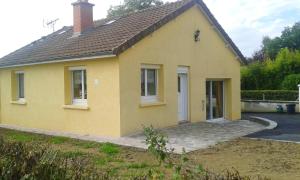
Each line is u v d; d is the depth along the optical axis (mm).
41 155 5879
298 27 53438
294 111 28344
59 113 17531
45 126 18469
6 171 5371
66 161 5941
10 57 21688
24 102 19891
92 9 19594
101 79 15383
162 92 16656
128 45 14672
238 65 21641
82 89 16688
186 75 18234
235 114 21266
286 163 10031
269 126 18188
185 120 18172
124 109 14828
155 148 5961
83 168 5750
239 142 13516
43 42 22250
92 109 15844
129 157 11078
